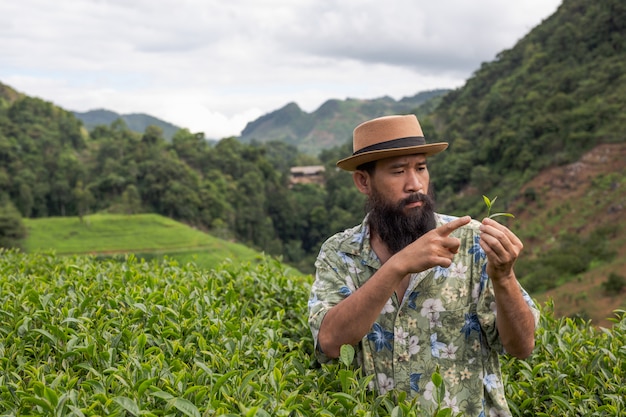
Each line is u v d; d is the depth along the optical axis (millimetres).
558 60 106562
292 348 2836
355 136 2502
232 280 3689
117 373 2025
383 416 2180
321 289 2463
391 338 2396
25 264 4438
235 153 134250
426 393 2330
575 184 70062
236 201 116688
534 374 2678
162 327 2695
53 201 113812
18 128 129875
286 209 122812
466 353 2350
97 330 2461
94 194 113562
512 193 75938
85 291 3148
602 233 56406
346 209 122500
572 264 51875
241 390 1988
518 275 56688
